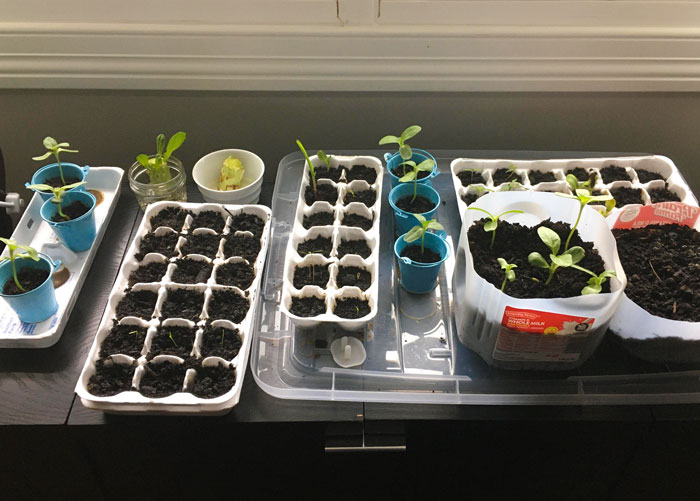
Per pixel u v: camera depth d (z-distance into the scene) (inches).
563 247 42.9
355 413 38.2
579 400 38.9
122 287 44.1
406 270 43.8
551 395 39.1
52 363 40.7
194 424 37.7
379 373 40.2
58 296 44.5
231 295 43.2
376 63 53.9
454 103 57.7
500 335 37.8
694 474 43.1
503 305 36.1
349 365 40.6
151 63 53.8
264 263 46.7
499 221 45.2
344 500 46.2
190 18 51.6
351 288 42.5
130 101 57.2
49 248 46.5
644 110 58.5
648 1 50.6
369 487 44.9
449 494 46.4
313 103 57.6
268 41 52.5
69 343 41.9
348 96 57.1
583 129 60.0
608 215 45.8
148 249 46.9
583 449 41.2
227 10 51.1
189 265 45.7
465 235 40.1
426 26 51.9
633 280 41.7
